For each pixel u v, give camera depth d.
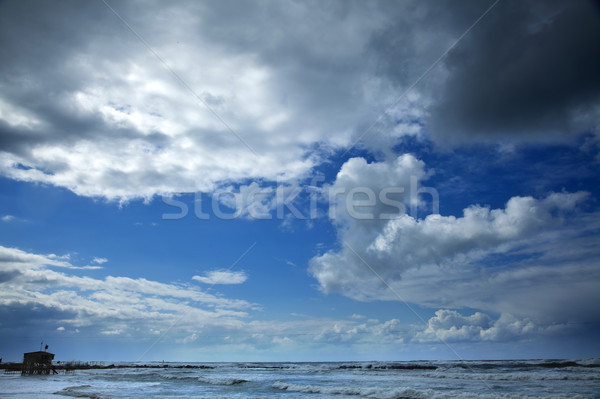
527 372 35.12
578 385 24.86
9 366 67.94
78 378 43.06
